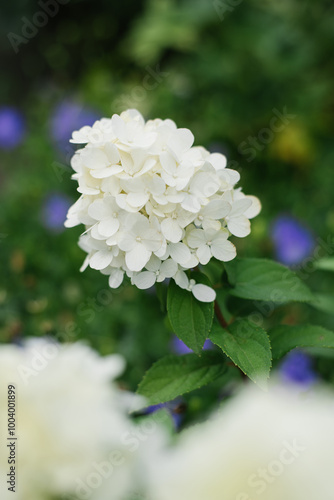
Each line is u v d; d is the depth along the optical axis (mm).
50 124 1249
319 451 332
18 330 813
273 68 1345
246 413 345
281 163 1254
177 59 1614
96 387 421
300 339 552
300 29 1453
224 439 343
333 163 1266
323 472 327
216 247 513
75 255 941
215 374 559
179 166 508
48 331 814
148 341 846
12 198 1123
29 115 1596
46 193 1122
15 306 892
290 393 386
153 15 1547
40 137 1251
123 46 1696
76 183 1129
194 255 511
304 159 1249
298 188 1195
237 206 524
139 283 513
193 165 506
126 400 459
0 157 1440
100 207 507
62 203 1034
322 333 551
